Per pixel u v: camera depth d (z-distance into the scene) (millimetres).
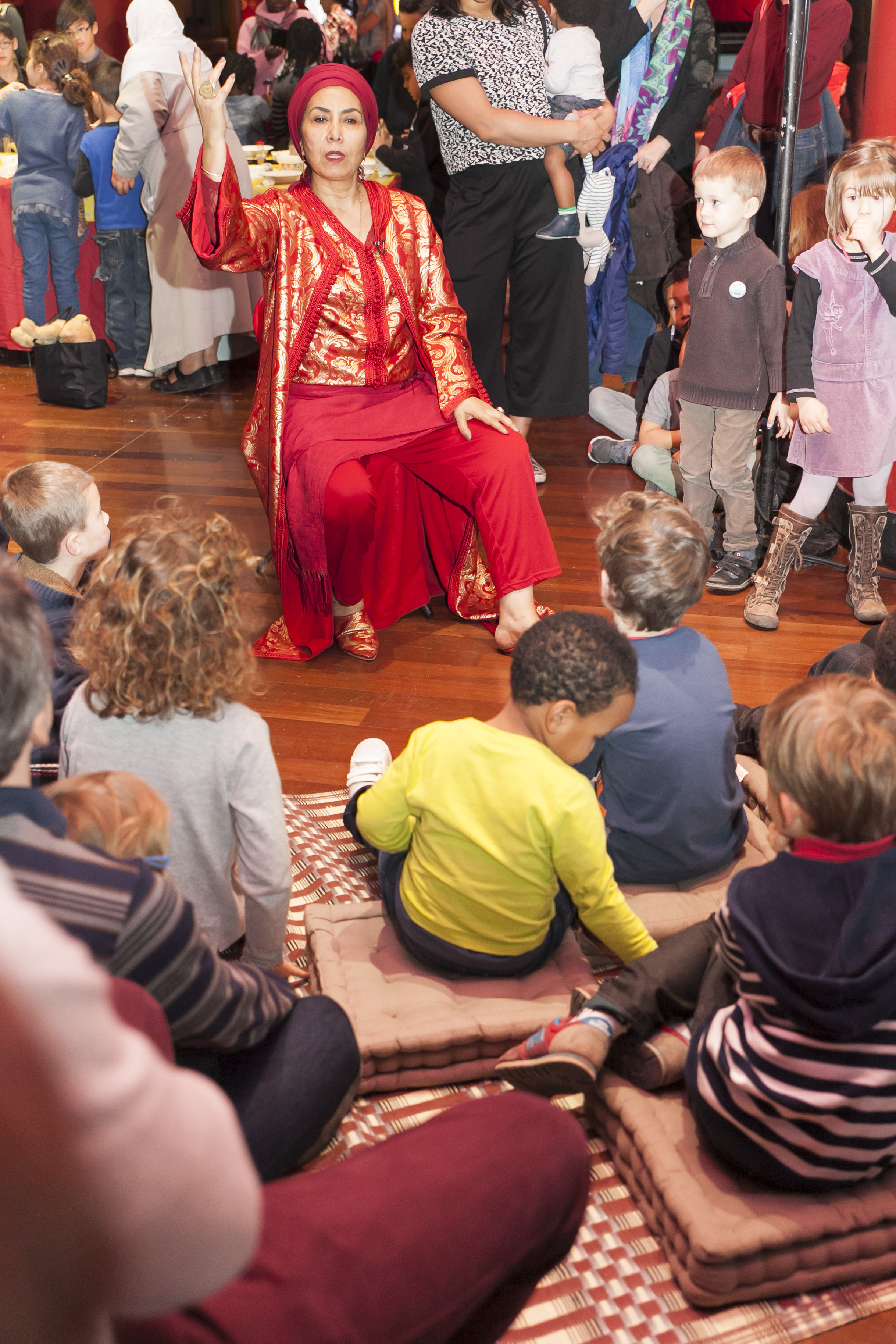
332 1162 1563
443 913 1735
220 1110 624
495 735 1621
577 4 3930
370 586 3199
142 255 5301
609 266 4402
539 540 3016
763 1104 1337
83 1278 595
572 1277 1436
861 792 1277
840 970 1262
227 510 3949
